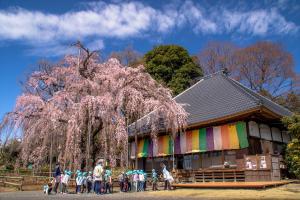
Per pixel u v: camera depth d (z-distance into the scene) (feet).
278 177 47.37
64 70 60.54
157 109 56.39
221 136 55.21
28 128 54.95
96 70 59.67
